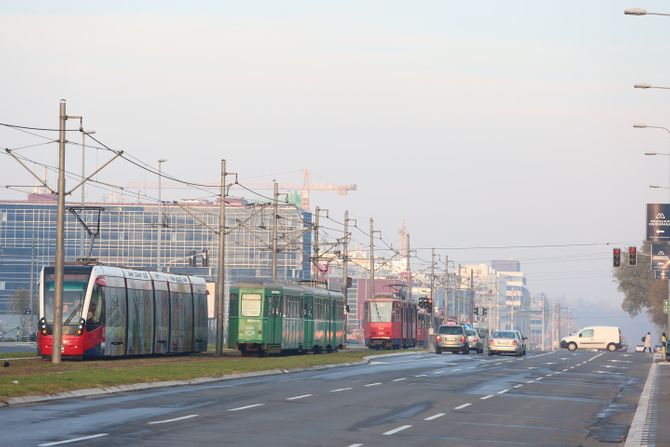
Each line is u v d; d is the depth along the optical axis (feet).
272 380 261.03
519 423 165.07
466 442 134.00
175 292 385.50
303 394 210.79
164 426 136.98
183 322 391.86
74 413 152.97
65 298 320.70
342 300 521.24
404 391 232.32
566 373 350.23
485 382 280.51
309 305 449.06
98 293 324.60
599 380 311.06
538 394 239.09
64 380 207.51
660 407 205.87
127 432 128.16
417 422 159.02
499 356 540.93
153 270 378.12
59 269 287.69
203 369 271.90
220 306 399.24
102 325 324.60
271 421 150.41
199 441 121.49
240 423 145.38
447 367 371.35
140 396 192.54
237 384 240.32
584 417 182.60
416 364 394.52
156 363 302.66
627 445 137.49
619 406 210.79
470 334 631.56
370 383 258.37
